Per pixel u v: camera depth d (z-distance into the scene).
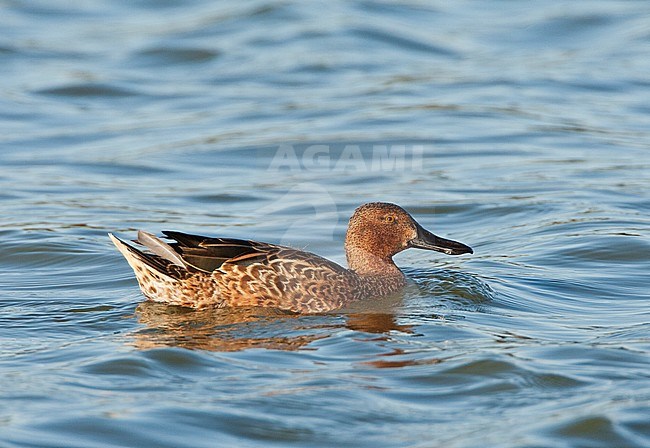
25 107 25.48
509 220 17.11
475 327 11.53
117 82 27.52
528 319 11.91
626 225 16.30
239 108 25.25
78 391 9.41
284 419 8.82
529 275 13.92
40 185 19.56
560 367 10.05
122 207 18.11
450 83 27.09
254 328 11.55
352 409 9.05
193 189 19.23
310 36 30.92
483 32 31.92
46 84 27.20
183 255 12.44
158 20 33.28
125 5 34.91
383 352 10.59
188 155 21.48
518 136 22.58
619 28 31.97
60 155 21.81
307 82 27.55
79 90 26.81
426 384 9.66
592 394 9.38
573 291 13.16
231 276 12.35
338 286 12.48
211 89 27.16
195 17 33.25
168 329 11.50
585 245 15.19
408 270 14.22
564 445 8.36
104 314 12.17
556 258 14.74
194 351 10.52
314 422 8.78
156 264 12.54
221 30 31.78
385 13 33.09
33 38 31.53
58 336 11.24
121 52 30.25
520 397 9.34
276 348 10.74
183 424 8.68
